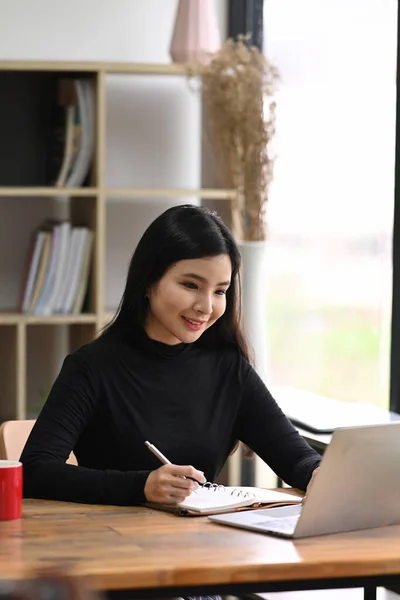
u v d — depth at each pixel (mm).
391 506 2135
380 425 2045
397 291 3801
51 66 4336
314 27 4414
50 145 4578
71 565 1745
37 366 4820
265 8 4844
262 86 4305
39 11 4711
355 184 4094
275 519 2131
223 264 2533
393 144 3834
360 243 4059
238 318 2756
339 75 4219
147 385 2629
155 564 1763
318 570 1815
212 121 4371
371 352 3992
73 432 2537
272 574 1791
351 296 4121
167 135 4938
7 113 4605
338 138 4215
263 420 2750
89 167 4520
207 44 4539
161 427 2617
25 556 1810
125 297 2645
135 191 4441
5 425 2840
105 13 4793
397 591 3613
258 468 4301
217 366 2736
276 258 4656
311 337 4398
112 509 2264
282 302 4617
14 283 4730
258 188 4262
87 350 2635
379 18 3934
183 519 2164
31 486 2404
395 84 3814
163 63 4859
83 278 4492
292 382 4562
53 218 4797
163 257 2537
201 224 2543
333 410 3686
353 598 3643
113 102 4867
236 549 1896
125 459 2592
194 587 1755
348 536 2043
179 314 2531
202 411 2678
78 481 2340
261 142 4270
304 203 4438
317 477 1991
